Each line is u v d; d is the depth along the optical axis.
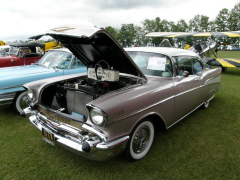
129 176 2.20
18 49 7.14
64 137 2.15
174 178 2.18
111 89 2.52
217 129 3.39
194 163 2.45
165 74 2.86
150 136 2.60
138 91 2.32
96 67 2.56
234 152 2.71
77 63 4.95
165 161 2.48
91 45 2.42
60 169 2.30
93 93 2.27
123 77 2.81
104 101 1.97
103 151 1.90
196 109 3.95
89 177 2.17
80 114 2.37
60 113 2.23
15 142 2.88
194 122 3.67
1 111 4.14
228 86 6.57
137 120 2.20
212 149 2.77
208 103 4.43
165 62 2.95
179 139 3.04
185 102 3.12
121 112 1.99
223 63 9.50
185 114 3.28
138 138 2.38
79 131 2.06
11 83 3.73
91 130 1.91
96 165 2.38
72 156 2.56
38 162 2.42
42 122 2.48
